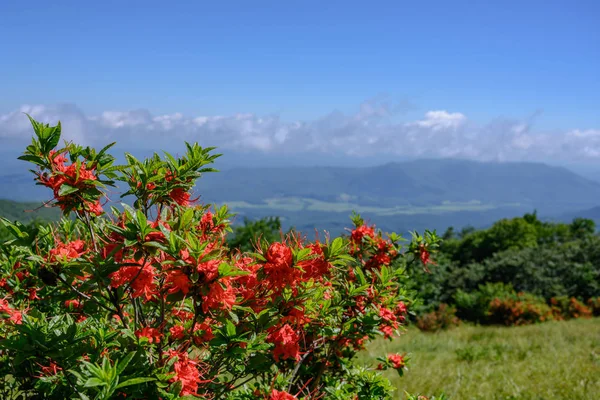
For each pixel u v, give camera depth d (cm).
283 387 308
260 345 253
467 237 5688
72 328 235
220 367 298
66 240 328
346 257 307
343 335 372
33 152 247
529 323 2194
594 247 2895
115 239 248
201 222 326
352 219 493
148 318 312
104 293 269
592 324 1817
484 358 1138
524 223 5441
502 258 2952
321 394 379
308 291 287
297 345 294
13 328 279
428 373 947
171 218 282
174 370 229
